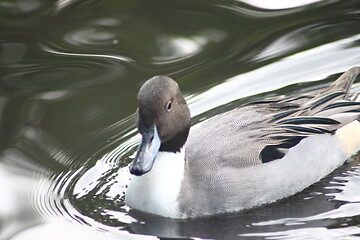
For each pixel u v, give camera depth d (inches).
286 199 439.8
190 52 583.2
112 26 618.8
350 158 482.0
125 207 437.1
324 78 550.0
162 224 417.4
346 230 401.1
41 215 432.1
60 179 466.9
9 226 420.5
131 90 539.2
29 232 414.3
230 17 625.0
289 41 592.7
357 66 534.3
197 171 420.8
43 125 513.3
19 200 446.3
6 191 453.1
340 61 567.5
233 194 420.2
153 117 392.5
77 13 642.2
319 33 598.5
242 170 425.7
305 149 451.2
